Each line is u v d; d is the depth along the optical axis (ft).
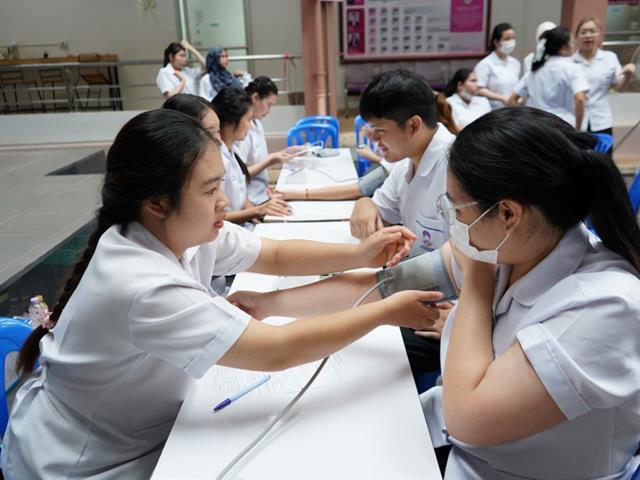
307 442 2.69
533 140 2.33
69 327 2.96
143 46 26.66
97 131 21.43
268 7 25.93
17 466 3.15
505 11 25.20
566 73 12.14
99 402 3.07
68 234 8.39
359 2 25.00
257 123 11.32
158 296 2.70
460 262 3.20
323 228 6.35
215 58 16.22
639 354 2.25
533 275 2.63
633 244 2.46
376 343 3.61
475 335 2.69
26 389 3.42
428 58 25.71
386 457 2.56
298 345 2.86
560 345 2.24
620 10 24.32
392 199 6.25
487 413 2.35
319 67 17.78
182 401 3.27
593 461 2.54
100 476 3.04
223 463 2.57
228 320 2.78
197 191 2.82
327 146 13.25
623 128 17.85
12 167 13.98
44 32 26.55
